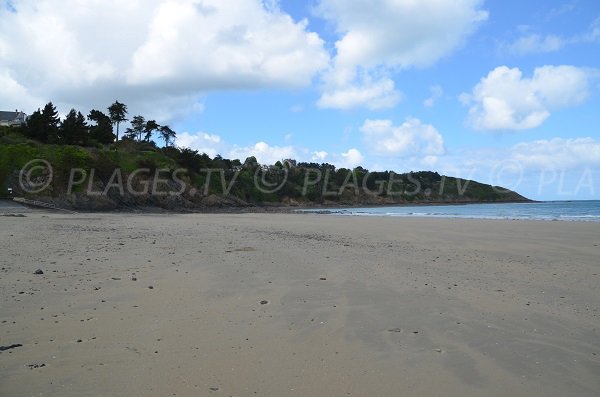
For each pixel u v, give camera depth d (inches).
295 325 228.2
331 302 275.4
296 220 1382.9
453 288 320.2
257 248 528.7
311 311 254.7
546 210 2647.6
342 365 176.7
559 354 190.5
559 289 323.6
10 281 308.5
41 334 205.9
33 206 2007.9
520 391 155.3
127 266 382.3
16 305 250.8
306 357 184.9
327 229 930.1
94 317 234.4
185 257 442.3
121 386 154.6
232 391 152.7
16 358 177.0
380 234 795.4
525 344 202.7
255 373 168.4
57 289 291.3
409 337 210.8
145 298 276.5
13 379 157.8
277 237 699.4
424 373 169.6
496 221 1212.5
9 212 1606.8
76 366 170.9
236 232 790.5
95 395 147.4
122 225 947.3
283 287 315.9
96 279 326.0
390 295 294.2
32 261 392.5
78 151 2746.1
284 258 450.9
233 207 3720.5
